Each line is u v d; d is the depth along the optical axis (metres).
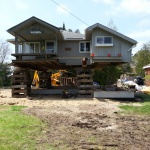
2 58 65.19
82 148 6.72
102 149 6.69
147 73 47.97
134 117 11.85
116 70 34.25
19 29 21.55
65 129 8.96
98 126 9.66
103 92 20.38
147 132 8.76
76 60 23.98
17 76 21.55
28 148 6.55
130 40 21.45
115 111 13.64
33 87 30.64
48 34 21.66
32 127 9.00
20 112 12.47
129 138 7.88
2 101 18.05
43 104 16.59
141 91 28.19
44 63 21.97
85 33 22.12
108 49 21.77
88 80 21.72
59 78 32.69
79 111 13.46
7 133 7.97
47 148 6.61
